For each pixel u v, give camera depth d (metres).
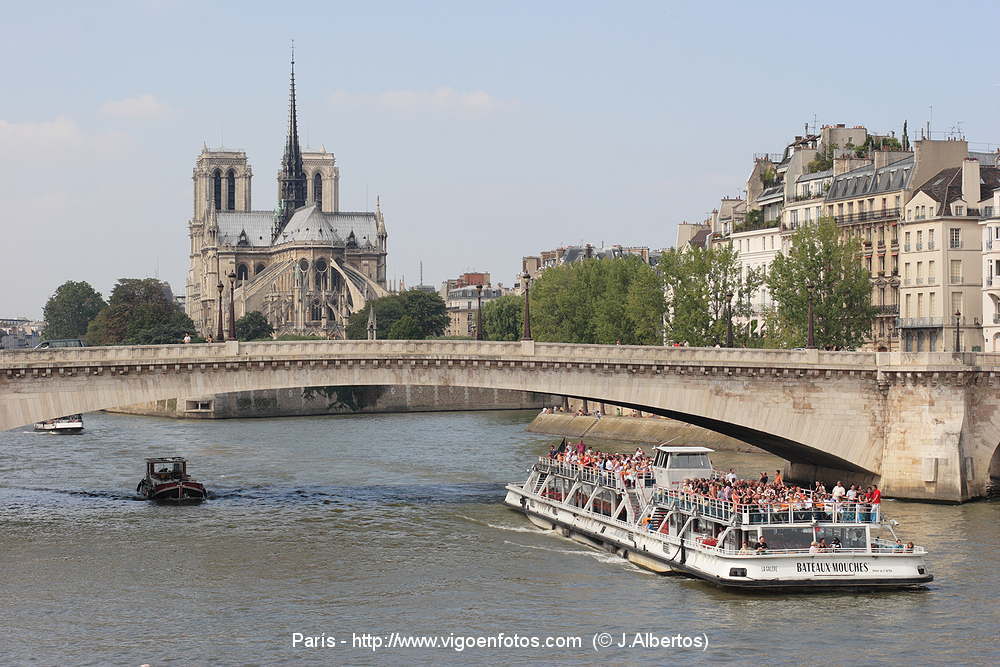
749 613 76.69
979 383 112.62
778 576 81.31
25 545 96.38
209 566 89.31
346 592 82.19
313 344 109.50
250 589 83.00
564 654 69.44
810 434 114.69
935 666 67.50
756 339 156.12
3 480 134.62
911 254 153.38
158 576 86.44
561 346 111.88
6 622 75.75
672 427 163.00
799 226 159.25
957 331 129.62
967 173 150.25
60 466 148.25
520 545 96.50
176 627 74.69
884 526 82.81
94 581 85.25
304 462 150.88
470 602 79.62
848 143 181.25
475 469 142.62
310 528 103.00
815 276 147.38
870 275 161.00
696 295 157.25
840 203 166.75
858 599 79.44
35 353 103.19
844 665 67.69
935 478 111.06
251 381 108.69
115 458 156.75
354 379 110.50
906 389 113.25
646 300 168.75
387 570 88.06
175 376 107.00
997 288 144.88
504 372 111.94
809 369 113.94
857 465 114.94
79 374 104.56
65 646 71.25
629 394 113.12
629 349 112.88
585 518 99.31
